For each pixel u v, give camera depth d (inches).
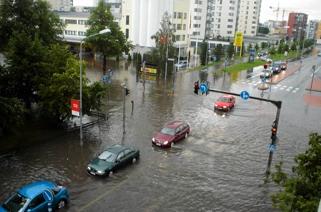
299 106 1823.3
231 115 1584.6
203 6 4638.3
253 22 6865.2
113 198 805.2
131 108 1588.3
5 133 1057.5
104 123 1349.7
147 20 3280.0
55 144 1104.8
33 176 887.7
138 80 2272.4
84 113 1221.7
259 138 1286.9
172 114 1536.7
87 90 1190.3
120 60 3152.1
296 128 1433.3
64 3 6801.2
